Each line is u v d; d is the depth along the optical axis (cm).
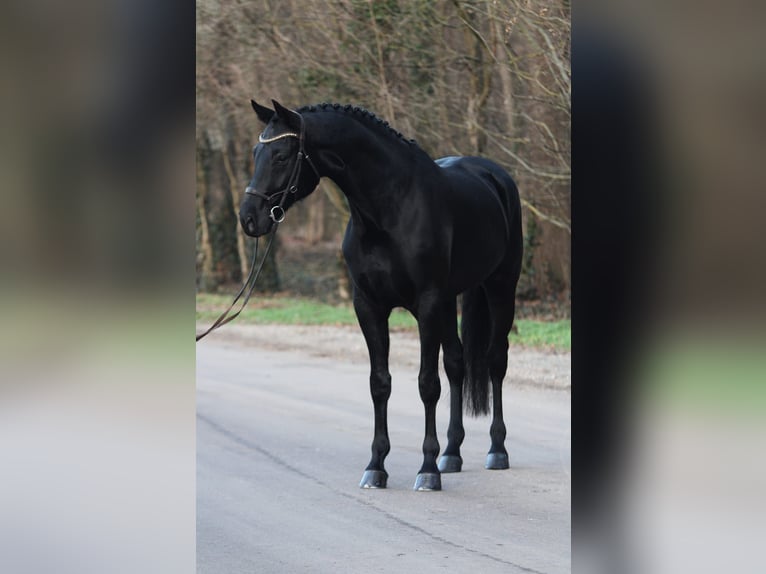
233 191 3094
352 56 1967
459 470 1011
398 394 1484
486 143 1892
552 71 1594
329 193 2373
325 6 1947
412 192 909
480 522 815
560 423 1241
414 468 1034
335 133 874
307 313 2553
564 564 677
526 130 1803
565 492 916
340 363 1834
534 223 1991
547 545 732
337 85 2031
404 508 870
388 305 935
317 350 1991
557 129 1741
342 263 2784
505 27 1630
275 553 723
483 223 988
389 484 962
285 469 1026
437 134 1927
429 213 915
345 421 1298
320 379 1648
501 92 1870
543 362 1605
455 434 1023
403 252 902
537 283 2023
